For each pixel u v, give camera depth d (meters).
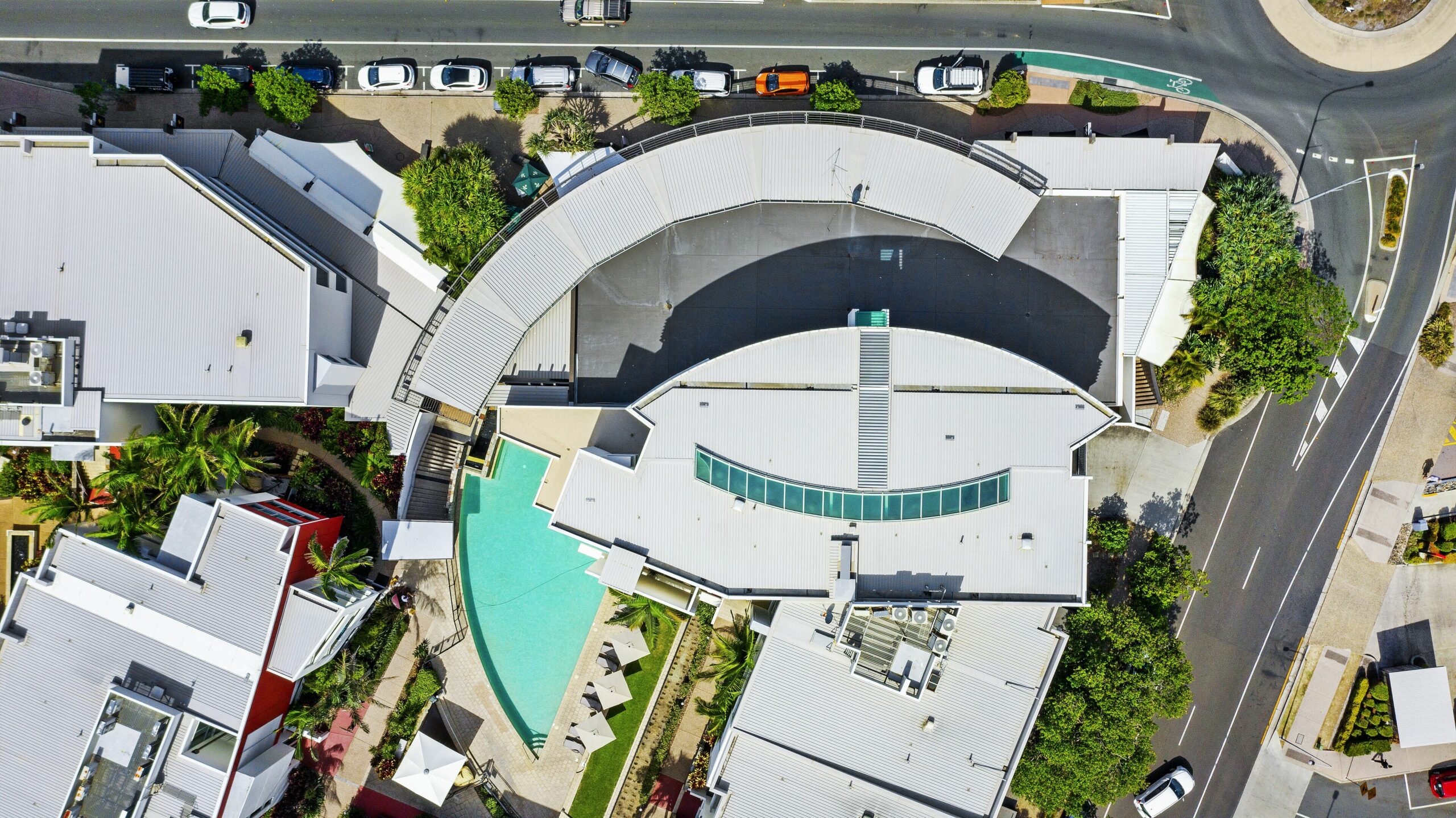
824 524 37.31
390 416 41.03
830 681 39.06
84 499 41.16
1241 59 42.69
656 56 43.16
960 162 39.06
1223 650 44.22
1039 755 39.94
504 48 43.19
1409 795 43.94
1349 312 41.38
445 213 39.28
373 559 41.75
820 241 41.03
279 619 37.53
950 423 37.16
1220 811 44.44
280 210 40.53
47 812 37.28
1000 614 39.34
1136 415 42.94
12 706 38.00
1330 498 43.62
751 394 37.16
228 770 37.06
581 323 41.22
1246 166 42.91
